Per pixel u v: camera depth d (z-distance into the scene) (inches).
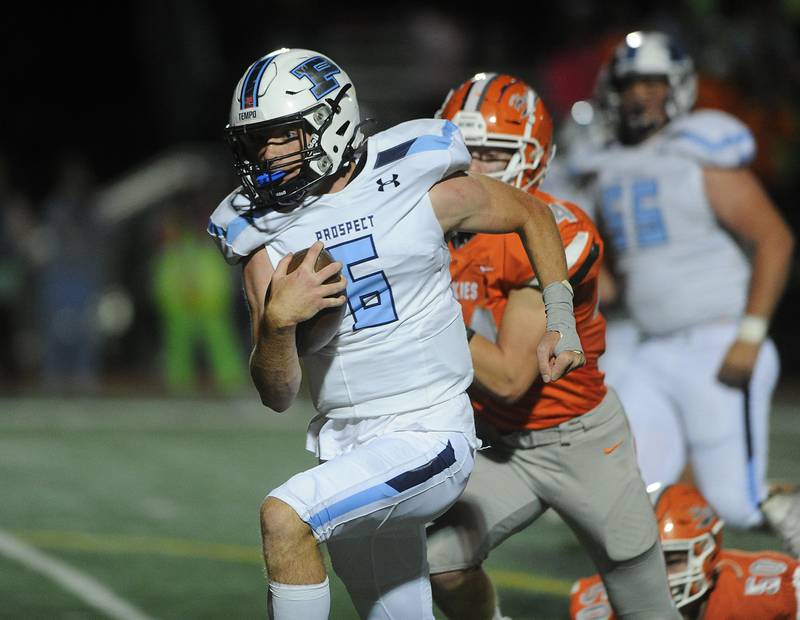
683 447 716.0
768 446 1232.8
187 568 805.2
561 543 860.0
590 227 540.4
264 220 475.2
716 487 697.0
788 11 1878.7
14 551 848.3
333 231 470.9
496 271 529.3
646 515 547.2
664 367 714.8
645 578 550.3
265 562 464.1
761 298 698.2
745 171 713.0
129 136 2593.5
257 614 701.9
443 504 484.7
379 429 484.4
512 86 564.1
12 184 2481.5
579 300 536.4
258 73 478.9
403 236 470.3
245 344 1909.4
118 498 1032.2
